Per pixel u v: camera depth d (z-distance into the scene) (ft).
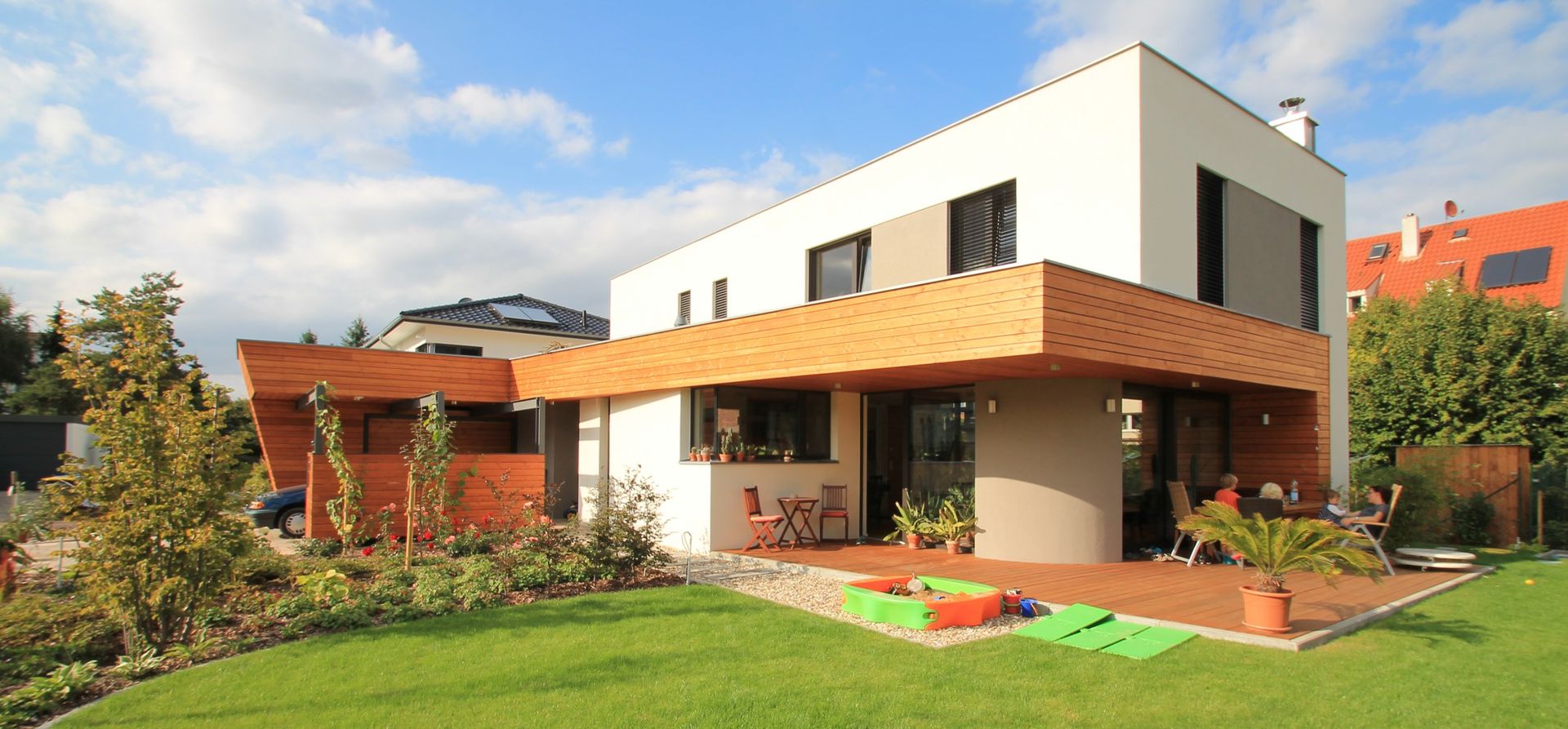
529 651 19.11
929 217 38.01
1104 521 32.83
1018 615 23.61
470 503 42.96
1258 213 38.06
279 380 43.96
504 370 53.47
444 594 24.31
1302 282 42.19
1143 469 36.40
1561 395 52.29
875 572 30.19
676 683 16.52
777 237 47.19
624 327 64.44
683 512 39.45
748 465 39.09
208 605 20.33
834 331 31.50
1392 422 57.62
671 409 41.09
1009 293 25.26
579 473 51.13
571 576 27.96
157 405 19.79
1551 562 36.42
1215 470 41.57
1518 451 42.52
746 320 35.76
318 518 38.52
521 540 30.83
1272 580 20.74
